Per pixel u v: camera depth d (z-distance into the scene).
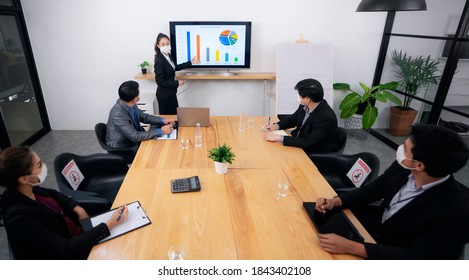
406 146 1.26
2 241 2.22
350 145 4.27
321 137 2.41
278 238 1.34
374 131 4.68
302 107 2.74
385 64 4.50
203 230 1.38
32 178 1.33
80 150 3.89
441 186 1.27
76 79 4.31
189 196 1.64
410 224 1.34
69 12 3.95
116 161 2.31
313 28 4.27
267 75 4.31
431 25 4.24
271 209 1.55
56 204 1.58
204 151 2.24
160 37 3.61
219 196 1.65
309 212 1.51
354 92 4.39
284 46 4.15
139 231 1.36
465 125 3.45
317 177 1.91
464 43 3.28
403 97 4.48
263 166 2.04
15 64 3.83
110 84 4.37
